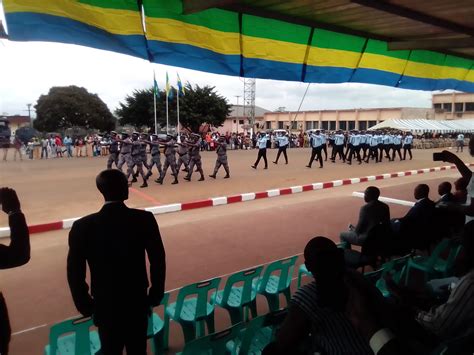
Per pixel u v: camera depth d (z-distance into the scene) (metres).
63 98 46.88
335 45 4.94
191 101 44.06
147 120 45.84
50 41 2.94
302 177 14.56
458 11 4.36
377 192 4.94
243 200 10.59
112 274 2.33
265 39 4.31
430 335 2.38
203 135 31.78
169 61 3.67
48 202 9.90
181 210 9.41
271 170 16.73
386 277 3.48
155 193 11.11
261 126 65.38
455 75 6.66
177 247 6.54
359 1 3.89
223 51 4.04
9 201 2.40
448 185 5.71
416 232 4.69
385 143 21.66
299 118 61.19
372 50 5.43
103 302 2.35
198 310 3.33
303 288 1.96
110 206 2.39
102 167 17.91
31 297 4.71
